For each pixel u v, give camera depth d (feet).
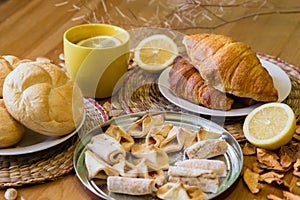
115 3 4.05
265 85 2.82
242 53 2.87
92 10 3.90
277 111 2.64
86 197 2.36
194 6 3.96
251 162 2.56
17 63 2.81
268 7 4.11
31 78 2.53
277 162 2.53
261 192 2.40
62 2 4.00
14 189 2.36
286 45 3.58
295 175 2.49
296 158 2.56
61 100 2.56
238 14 4.02
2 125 2.49
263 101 2.85
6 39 3.51
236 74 2.80
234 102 2.87
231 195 2.38
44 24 3.70
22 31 3.61
